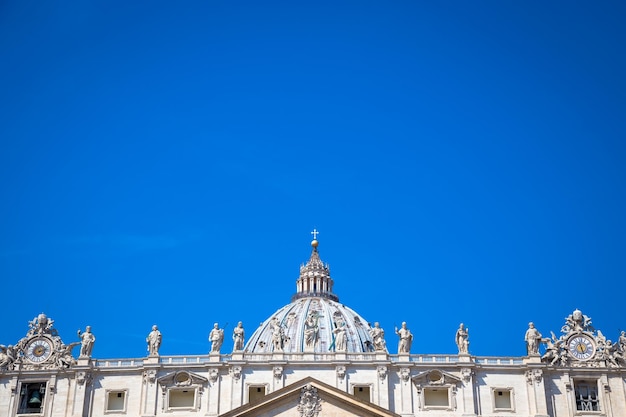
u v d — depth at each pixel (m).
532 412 111.56
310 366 112.38
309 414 106.19
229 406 110.62
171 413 111.19
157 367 112.75
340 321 186.12
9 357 115.06
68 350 115.25
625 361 115.19
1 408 113.12
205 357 114.06
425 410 111.00
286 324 192.00
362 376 112.00
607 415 112.94
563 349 115.94
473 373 113.06
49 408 112.88
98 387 113.25
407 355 113.56
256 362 112.31
